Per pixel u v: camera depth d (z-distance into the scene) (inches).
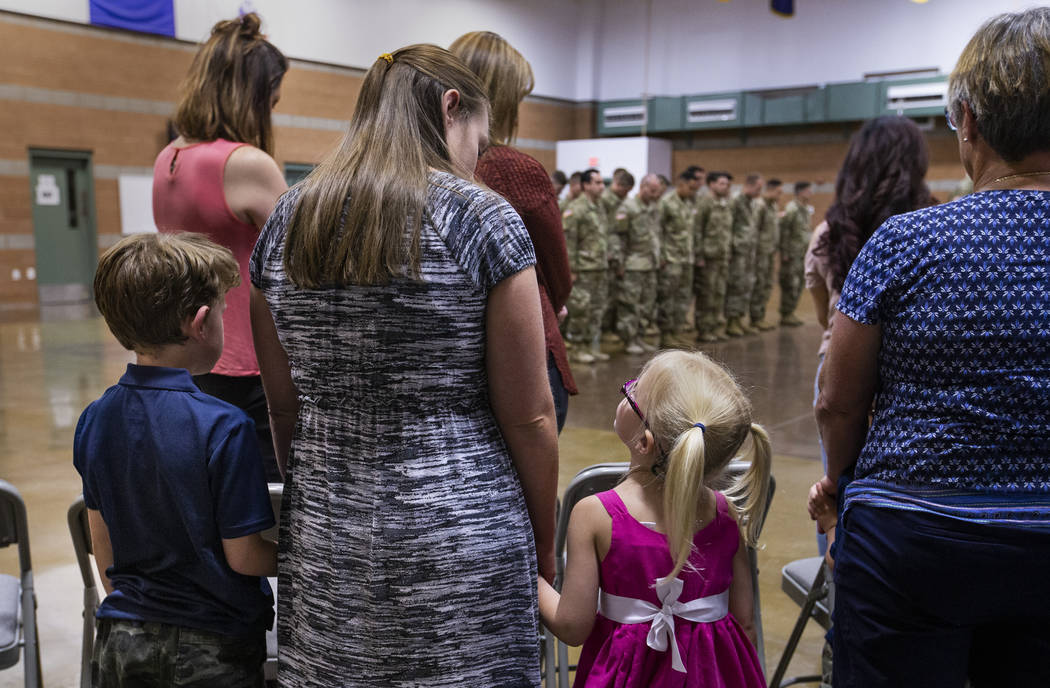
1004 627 45.8
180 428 49.4
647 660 51.6
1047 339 42.3
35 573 115.4
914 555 43.5
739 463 62.3
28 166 438.6
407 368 42.6
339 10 522.3
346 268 41.6
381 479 43.0
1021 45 43.6
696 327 370.6
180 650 50.5
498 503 44.6
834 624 48.8
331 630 44.6
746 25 608.4
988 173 46.8
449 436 43.6
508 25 613.3
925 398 44.6
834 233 81.6
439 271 41.6
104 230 471.5
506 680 45.6
